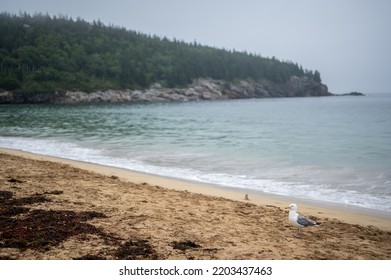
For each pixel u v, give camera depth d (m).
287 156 23.95
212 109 91.56
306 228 10.03
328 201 13.54
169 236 8.59
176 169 19.50
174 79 165.38
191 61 181.75
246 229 9.55
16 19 188.12
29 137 33.38
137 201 11.65
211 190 14.95
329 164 21.12
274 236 9.16
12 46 144.25
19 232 8.31
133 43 196.50
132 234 8.56
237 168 19.86
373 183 16.34
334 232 9.89
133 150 26.22
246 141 31.83
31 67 136.88
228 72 189.00
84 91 130.12
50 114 66.62
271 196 14.20
